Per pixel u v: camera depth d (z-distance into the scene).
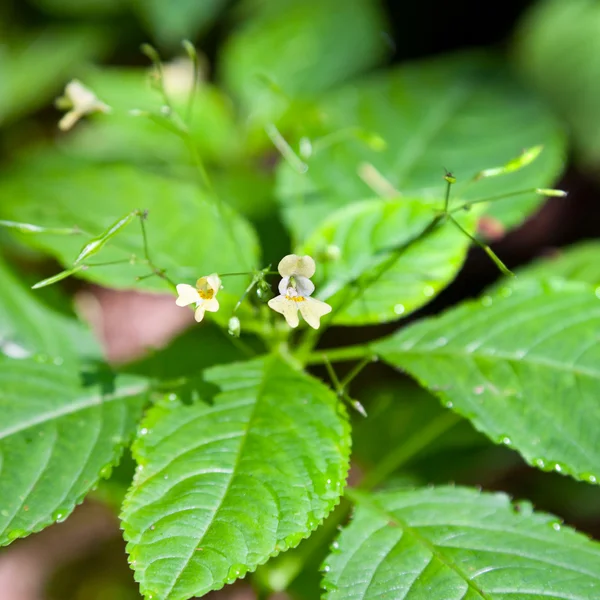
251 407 0.47
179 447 0.47
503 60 0.58
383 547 0.47
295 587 0.52
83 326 0.53
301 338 0.51
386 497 0.48
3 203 0.51
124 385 0.49
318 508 0.46
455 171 0.55
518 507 0.48
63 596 0.61
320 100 0.59
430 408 0.56
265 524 0.45
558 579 0.46
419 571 0.46
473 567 0.46
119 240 0.50
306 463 0.46
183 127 0.49
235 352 0.55
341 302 0.49
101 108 0.50
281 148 0.51
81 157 0.65
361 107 0.56
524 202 0.54
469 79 0.57
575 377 0.48
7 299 0.52
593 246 0.54
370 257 0.49
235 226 0.51
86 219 0.51
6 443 0.47
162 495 0.46
